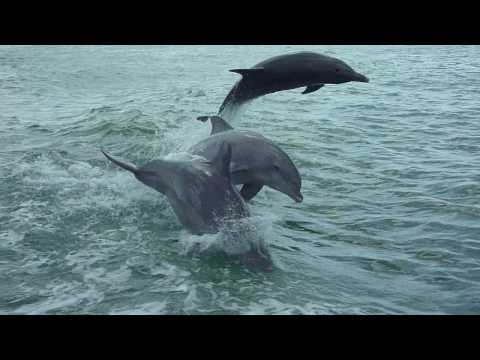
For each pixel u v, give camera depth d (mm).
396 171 11617
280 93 21672
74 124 15250
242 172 9000
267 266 7547
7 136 14086
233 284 7086
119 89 23891
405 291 7062
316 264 7695
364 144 13805
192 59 37938
